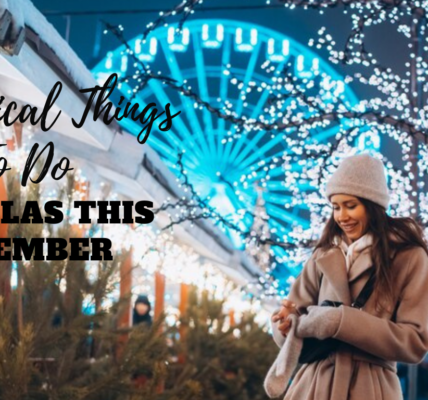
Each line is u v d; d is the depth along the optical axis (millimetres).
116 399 6473
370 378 3404
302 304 3648
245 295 12859
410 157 9844
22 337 5910
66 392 6125
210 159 35469
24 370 5820
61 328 6520
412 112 9828
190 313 10273
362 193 3461
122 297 7133
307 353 3490
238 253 13570
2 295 6539
